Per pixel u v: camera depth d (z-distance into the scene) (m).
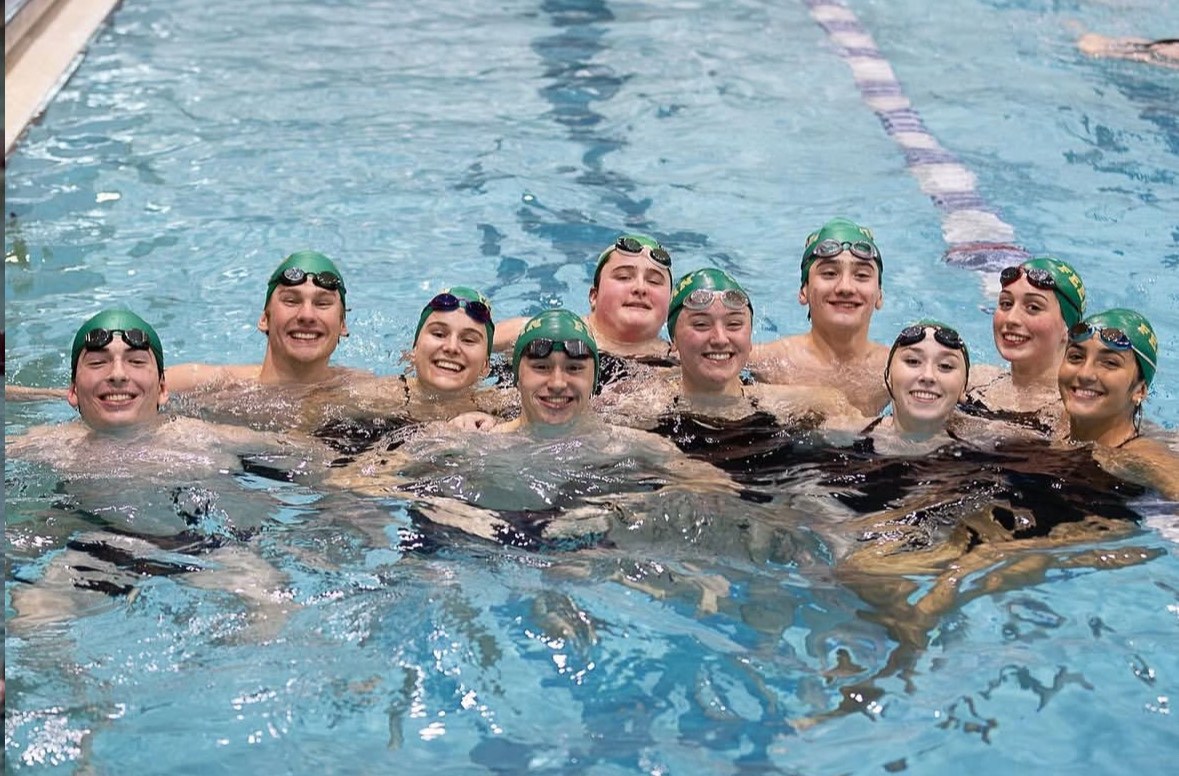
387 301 4.97
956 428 3.94
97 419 3.70
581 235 5.61
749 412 4.04
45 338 4.56
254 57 7.61
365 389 4.15
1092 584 3.21
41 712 2.67
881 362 4.50
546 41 8.18
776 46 8.22
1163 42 8.33
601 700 2.76
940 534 3.41
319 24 8.30
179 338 4.63
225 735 2.62
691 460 3.75
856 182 6.22
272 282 4.14
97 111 6.68
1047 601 3.15
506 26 8.47
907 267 5.37
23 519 3.35
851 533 3.41
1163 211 5.91
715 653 2.92
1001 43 8.34
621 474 3.65
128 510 3.41
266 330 4.19
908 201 6.01
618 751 2.61
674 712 2.73
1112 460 3.77
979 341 4.80
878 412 4.27
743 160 6.46
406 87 7.27
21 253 5.22
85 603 3.03
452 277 5.19
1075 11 9.08
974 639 3.00
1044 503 3.56
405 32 8.25
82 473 3.57
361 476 3.63
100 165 6.06
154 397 3.80
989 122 6.98
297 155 6.28
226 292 4.99
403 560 3.24
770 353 4.50
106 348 3.68
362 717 2.69
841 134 6.83
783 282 5.24
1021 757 2.61
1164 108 7.20
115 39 7.75
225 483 3.57
